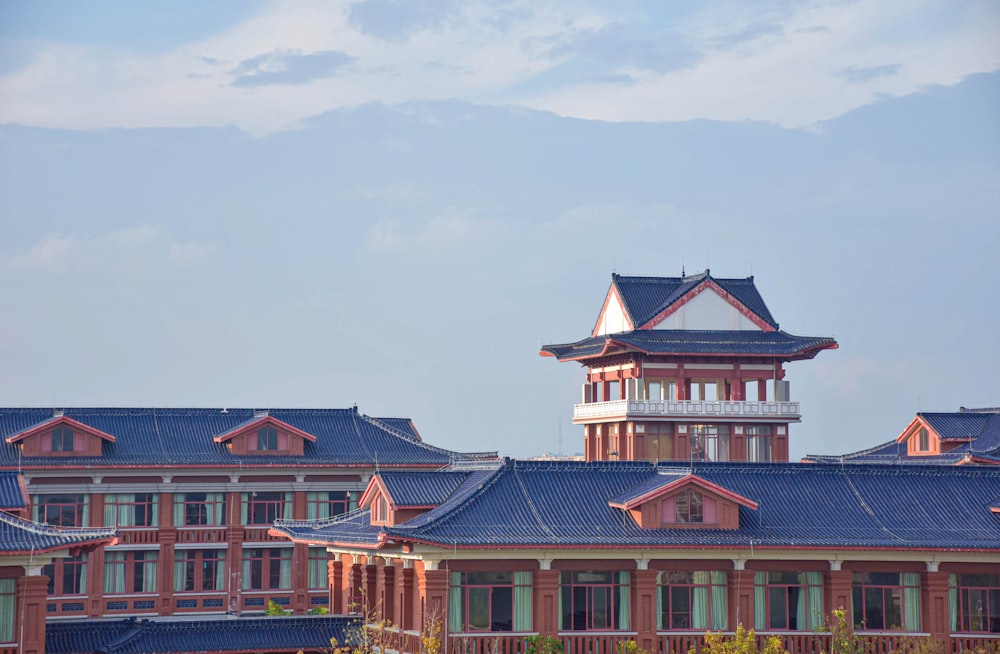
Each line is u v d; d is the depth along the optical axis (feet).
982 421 481.46
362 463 454.81
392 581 302.45
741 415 449.06
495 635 278.26
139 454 440.04
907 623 296.71
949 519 306.55
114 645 292.81
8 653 264.72
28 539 266.77
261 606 444.96
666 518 290.35
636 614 285.02
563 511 292.81
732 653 261.24
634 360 449.06
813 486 311.47
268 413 465.88
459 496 299.17
